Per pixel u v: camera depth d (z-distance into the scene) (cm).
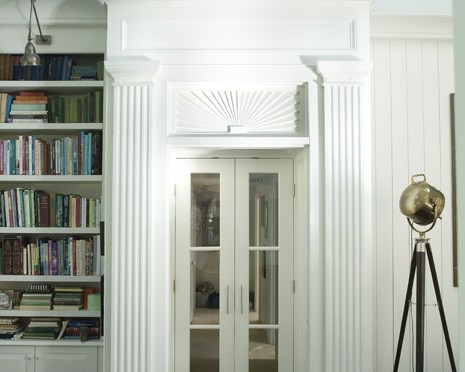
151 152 272
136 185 272
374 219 328
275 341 313
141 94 274
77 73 325
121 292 270
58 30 317
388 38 331
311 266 272
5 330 308
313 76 278
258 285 316
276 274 317
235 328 313
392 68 334
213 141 276
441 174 332
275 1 276
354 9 280
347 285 270
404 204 271
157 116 276
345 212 271
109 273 278
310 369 269
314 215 274
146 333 267
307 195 278
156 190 274
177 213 314
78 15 309
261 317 314
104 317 277
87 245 314
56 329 308
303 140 276
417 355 269
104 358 275
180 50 278
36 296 312
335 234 271
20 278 308
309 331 271
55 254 314
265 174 319
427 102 334
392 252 327
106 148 288
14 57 324
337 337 268
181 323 311
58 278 309
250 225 318
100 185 340
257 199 318
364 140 274
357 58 279
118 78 275
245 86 280
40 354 302
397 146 332
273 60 278
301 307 302
